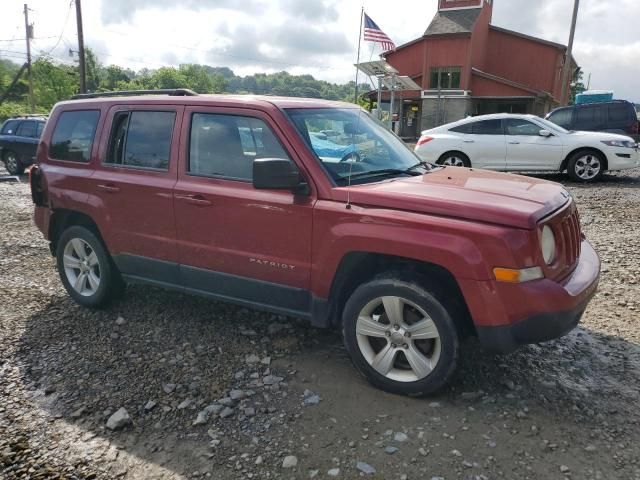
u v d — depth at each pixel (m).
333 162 3.62
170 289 4.37
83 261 4.89
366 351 3.49
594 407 3.22
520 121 12.29
